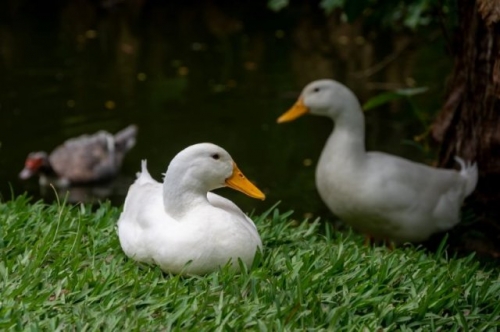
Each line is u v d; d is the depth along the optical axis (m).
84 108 16.30
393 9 11.25
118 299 5.98
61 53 19.86
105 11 23.83
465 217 10.00
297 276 6.22
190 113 15.90
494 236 9.88
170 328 5.57
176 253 6.22
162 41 20.92
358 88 16.97
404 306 5.98
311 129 15.09
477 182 9.97
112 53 19.84
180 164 6.32
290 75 17.94
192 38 21.14
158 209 6.49
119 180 14.23
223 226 6.23
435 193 9.34
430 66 17.94
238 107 16.14
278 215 8.11
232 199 12.35
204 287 6.14
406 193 9.14
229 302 5.89
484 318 6.01
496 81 7.46
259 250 6.41
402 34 20.45
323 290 6.20
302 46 20.16
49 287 6.16
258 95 16.77
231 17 23.20
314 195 12.44
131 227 6.63
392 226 9.33
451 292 6.31
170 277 6.34
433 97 16.02
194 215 6.28
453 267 7.11
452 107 10.20
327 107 9.62
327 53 19.47
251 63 18.92
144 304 5.91
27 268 6.36
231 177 6.49
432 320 5.84
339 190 9.34
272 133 14.92
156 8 24.05
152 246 6.34
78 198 13.62
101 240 7.23
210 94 16.88
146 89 17.25
